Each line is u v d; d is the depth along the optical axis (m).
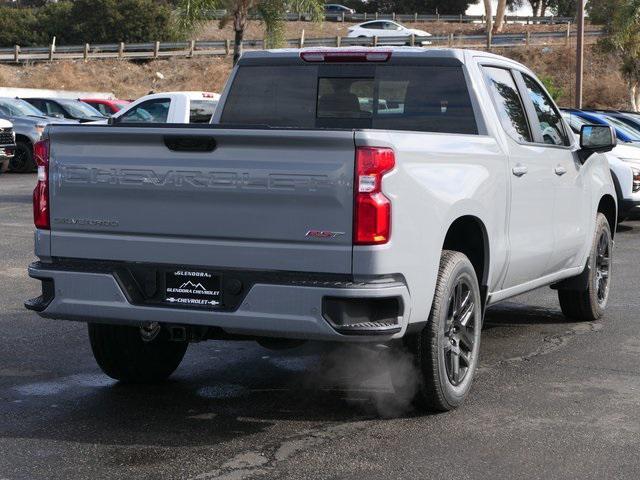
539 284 7.27
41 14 70.00
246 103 7.07
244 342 7.68
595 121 16.88
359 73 6.74
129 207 5.29
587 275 8.29
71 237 5.44
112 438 5.20
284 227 4.97
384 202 4.89
